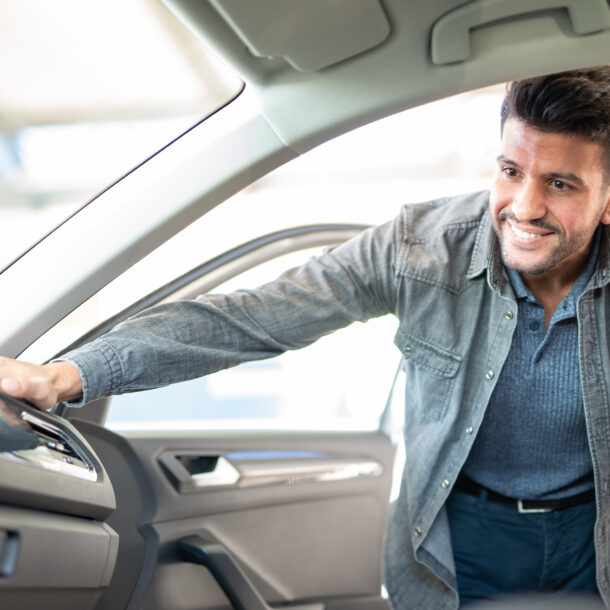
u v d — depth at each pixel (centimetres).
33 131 791
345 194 771
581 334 138
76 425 179
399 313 151
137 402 215
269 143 114
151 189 117
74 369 108
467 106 752
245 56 104
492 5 98
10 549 85
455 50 103
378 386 278
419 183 769
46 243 119
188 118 759
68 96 766
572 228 124
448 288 147
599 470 142
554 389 142
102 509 105
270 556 236
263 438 238
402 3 97
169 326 123
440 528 153
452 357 147
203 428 224
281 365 405
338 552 258
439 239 148
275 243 220
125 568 191
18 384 96
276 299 138
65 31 752
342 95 110
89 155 793
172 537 202
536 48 104
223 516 221
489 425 147
